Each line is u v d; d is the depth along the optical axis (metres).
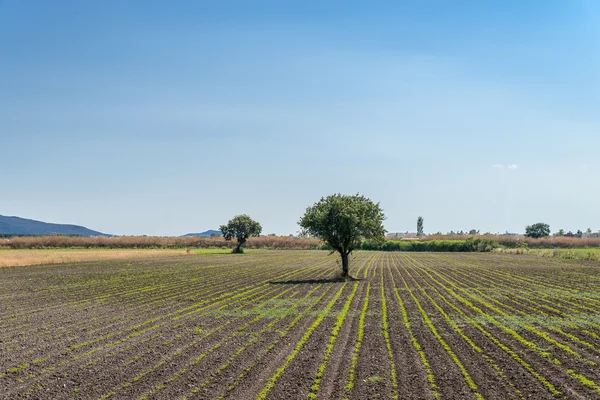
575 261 67.38
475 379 13.37
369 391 12.47
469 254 90.62
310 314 23.88
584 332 19.23
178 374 14.08
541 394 12.18
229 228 96.50
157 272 49.59
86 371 14.50
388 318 22.66
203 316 23.58
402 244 110.25
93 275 45.97
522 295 30.77
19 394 12.63
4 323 22.06
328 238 43.09
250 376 13.81
